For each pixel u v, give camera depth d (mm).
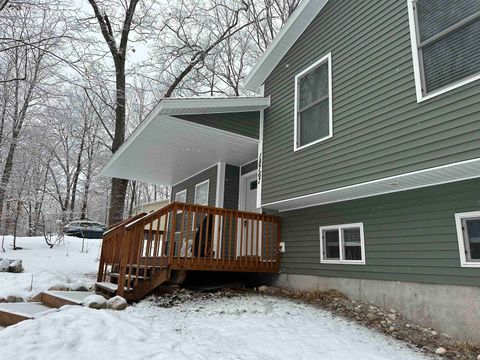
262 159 7516
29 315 4168
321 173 5906
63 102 12766
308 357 3520
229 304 5602
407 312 4844
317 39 6719
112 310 4711
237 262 6742
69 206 22969
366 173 5086
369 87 5344
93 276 9359
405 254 5008
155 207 20391
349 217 6039
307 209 7004
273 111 7543
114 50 12688
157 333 3832
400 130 4719
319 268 6445
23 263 10562
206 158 9375
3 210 15688
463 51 4219
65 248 14523
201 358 3178
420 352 3902
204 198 10422
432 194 4836
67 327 3414
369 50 5480
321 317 5035
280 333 4215
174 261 5961
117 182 12172
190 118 6895
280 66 7684
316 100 6457
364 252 5641
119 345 3268
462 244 4367
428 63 4586
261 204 7246
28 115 15461
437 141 4230
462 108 4047
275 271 7297
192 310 5242
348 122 5586
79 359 2918
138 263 5781
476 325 4070
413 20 4832
